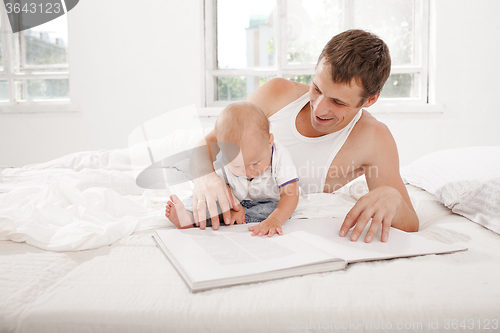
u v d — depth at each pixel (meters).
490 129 2.35
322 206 0.95
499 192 0.77
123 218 0.79
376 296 0.43
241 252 0.55
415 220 0.76
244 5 2.53
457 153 1.12
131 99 2.49
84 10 2.43
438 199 0.99
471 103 2.35
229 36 2.56
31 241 0.62
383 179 0.92
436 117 2.36
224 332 0.38
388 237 0.65
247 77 2.59
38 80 2.66
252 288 0.45
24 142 2.55
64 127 2.53
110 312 0.39
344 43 0.70
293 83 1.10
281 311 0.40
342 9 2.48
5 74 2.62
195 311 0.40
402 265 0.52
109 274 0.49
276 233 0.68
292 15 2.50
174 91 2.48
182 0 2.41
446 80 2.36
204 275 0.45
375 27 2.48
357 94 0.72
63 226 0.72
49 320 0.39
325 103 0.75
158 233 0.66
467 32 2.32
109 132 2.53
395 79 2.50
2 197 0.88
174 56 2.45
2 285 0.45
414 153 2.39
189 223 0.73
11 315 0.39
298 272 0.49
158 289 0.45
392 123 2.37
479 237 0.68
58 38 2.65
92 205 0.81
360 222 0.65
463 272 0.50
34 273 0.49
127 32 2.45
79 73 2.48
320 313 0.40
